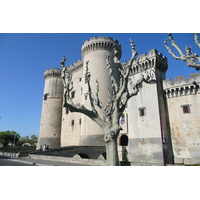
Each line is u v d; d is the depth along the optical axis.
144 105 28.92
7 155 23.47
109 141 10.63
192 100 26.25
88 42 36.94
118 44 38.06
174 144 26.55
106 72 34.28
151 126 27.06
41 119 47.94
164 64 31.39
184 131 25.95
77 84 43.22
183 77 27.45
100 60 35.06
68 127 42.28
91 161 13.84
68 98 12.20
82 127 32.72
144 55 30.97
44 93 49.38
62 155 23.17
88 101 33.16
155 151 25.28
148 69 30.20
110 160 10.22
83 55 39.38
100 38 36.19
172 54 12.96
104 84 33.19
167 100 29.02
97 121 11.59
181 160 24.88
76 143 38.03
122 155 28.72
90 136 30.28
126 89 12.59
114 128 10.93
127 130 31.78
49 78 49.47
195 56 11.21
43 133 45.09
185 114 26.42
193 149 24.50
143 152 26.69
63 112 46.00
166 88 29.09
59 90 48.31
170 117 27.97
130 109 30.91
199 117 24.97
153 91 28.33
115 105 11.61
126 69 11.50
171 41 13.01
